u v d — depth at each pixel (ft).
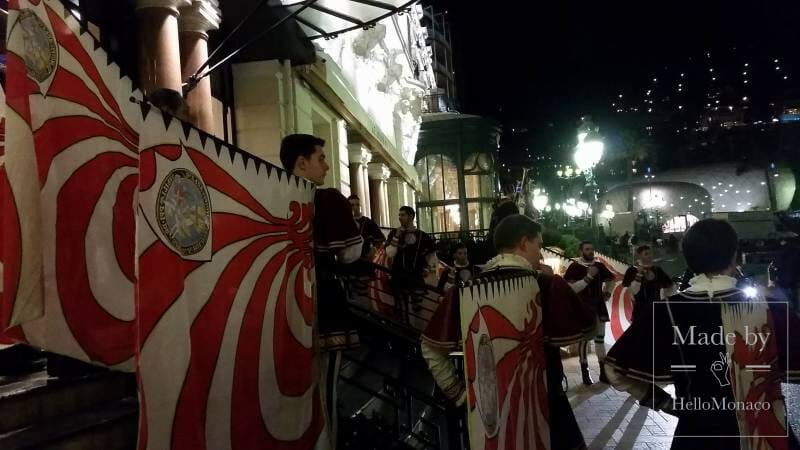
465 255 32.76
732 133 186.29
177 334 7.61
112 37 22.93
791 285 26.58
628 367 9.45
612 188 185.47
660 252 101.55
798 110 167.84
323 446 11.08
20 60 7.38
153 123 7.63
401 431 15.49
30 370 11.52
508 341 9.88
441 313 10.31
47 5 7.88
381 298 24.79
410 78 83.66
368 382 18.90
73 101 8.26
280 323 10.12
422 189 104.47
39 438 8.99
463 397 10.29
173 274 7.69
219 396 8.55
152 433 7.14
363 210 54.24
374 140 56.95
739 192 185.06
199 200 8.41
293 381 10.30
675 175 196.65
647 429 20.20
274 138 32.86
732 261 9.55
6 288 7.43
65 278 8.13
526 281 10.78
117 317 8.87
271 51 32.37
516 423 9.91
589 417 21.98
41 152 7.77
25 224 7.57
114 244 8.86
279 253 10.28
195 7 24.67
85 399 10.67
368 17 28.78
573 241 59.82
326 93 40.55
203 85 25.29
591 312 11.47
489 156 105.29
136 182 9.35
